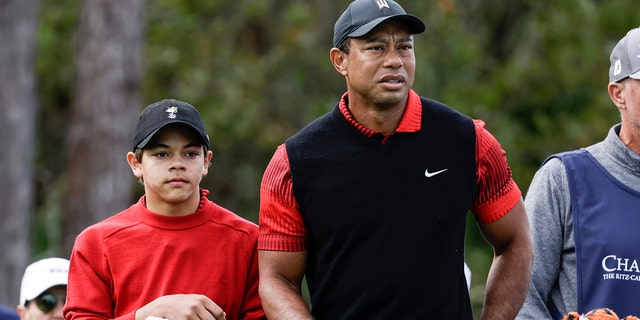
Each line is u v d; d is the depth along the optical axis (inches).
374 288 617.0
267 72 2512.3
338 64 649.0
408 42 631.2
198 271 659.4
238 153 2544.3
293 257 644.1
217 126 2410.2
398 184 621.6
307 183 629.6
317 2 2561.5
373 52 625.3
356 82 628.1
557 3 2529.5
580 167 697.0
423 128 630.5
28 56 1946.4
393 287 615.2
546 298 696.4
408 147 626.2
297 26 2463.1
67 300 666.8
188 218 666.8
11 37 1919.3
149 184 662.5
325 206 625.0
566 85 2503.7
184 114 662.5
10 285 1925.4
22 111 1935.3
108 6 2123.5
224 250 666.2
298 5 2527.1
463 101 2417.6
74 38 2650.1
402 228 617.9
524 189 2393.0
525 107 2556.6
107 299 661.9
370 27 619.5
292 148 637.9
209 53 2536.9
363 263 619.2
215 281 659.4
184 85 2485.2
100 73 2118.6
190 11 2581.2
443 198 622.5
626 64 684.7
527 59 2583.7
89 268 663.8
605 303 673.6
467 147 632.4
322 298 634.8
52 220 2598.4
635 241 674.2
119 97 2124.8
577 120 2460.6
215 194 2564.0
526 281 650.2
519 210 653.9
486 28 2714.1
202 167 667.4
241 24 2576.3
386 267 616.1
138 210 673.0
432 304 615.8
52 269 835.4
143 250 661.3
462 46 2434.8
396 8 630.5
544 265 693.3
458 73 2492.6
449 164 627.2
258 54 2647.6
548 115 2549.2
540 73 2507.4
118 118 2122.3
